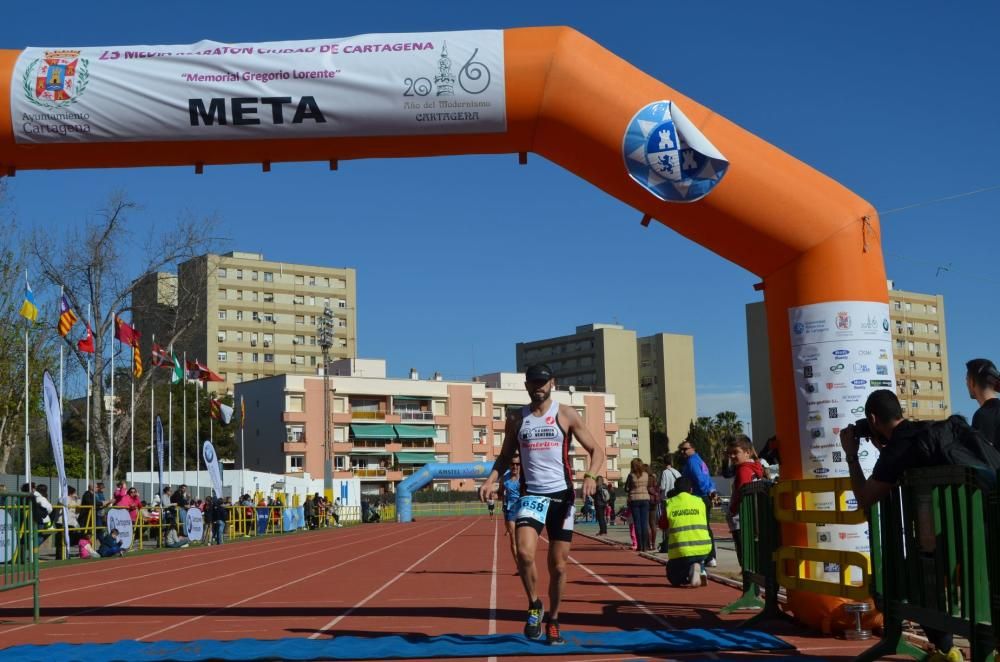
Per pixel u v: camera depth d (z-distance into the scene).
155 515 31.91
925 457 6.27
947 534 5.78
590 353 135.25
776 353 9.30
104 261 40.78
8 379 36.50
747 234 9.17
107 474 40.06
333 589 14.05
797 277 9.08
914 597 6.35
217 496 35.25
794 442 9.05
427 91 9.43
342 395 96.44
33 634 9.41
